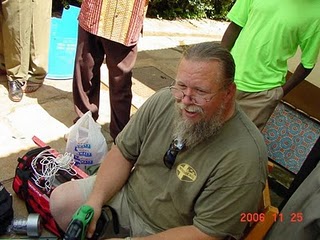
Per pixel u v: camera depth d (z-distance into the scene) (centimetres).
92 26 232
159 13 545
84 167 233
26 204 209
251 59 209
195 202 155
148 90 362
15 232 197
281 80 212
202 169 150
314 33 197
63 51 322
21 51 285
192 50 140
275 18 197
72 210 182
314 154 196
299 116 250
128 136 174
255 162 144
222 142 147
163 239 152
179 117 148
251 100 217
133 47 241
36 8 279
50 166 211
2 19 277
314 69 248
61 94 316
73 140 227
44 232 202
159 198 163
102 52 253
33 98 303
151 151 163
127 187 182
